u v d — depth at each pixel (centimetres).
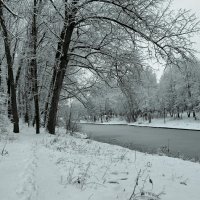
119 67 1673
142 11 1459
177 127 6619
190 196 583
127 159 1048
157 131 5338
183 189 645
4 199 393
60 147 1068
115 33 1616
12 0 1376
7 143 1043
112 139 3288
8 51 1534
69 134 2095
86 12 1609
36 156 744
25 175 512
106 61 1722
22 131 1720
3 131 1548
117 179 646
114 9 1577
